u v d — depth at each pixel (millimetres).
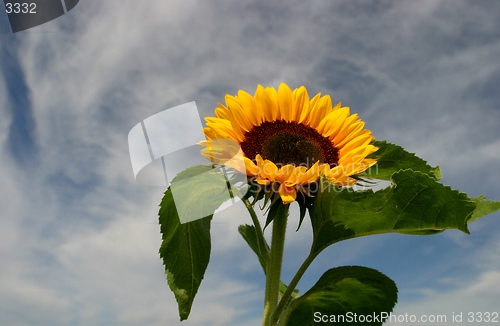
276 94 576
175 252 488
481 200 463
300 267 474
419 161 538
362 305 485
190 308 483
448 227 437
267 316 473
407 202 437
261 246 490
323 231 468
